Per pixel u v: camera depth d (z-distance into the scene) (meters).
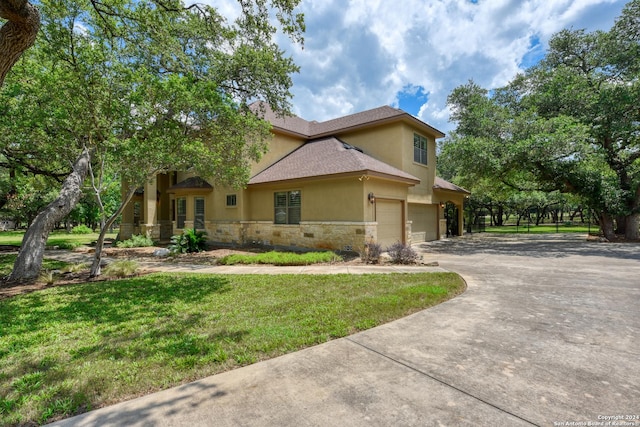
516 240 18.31
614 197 16.59
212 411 2.49
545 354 3.46
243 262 10.27
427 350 3.59
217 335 4.02
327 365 3.24
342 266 9.51
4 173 17.59
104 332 4.23
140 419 2.40
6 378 3.04
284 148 16.78
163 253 12.81
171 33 10.25
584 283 6.99
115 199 31.41
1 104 8.34
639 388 2.77
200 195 16.72
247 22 8.85
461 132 21.25
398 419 2.36
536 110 17.38
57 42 7.49
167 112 8.33
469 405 2.54
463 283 7.07
